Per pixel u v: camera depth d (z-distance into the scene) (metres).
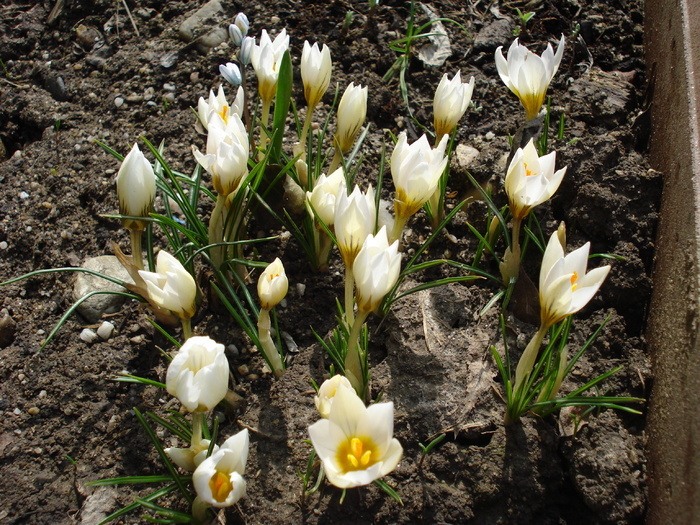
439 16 0.54
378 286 0.29
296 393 0.35
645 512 0.31
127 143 0.46
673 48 0.43
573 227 0.40
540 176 0.33
